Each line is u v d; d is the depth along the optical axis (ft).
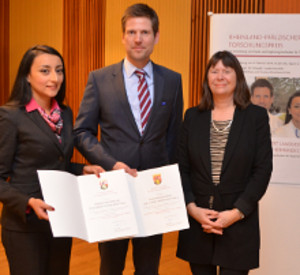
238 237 6.73
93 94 7.70
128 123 7.51
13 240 6.01
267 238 9.53
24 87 6.07
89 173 6.70
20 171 6.00
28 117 5.98
